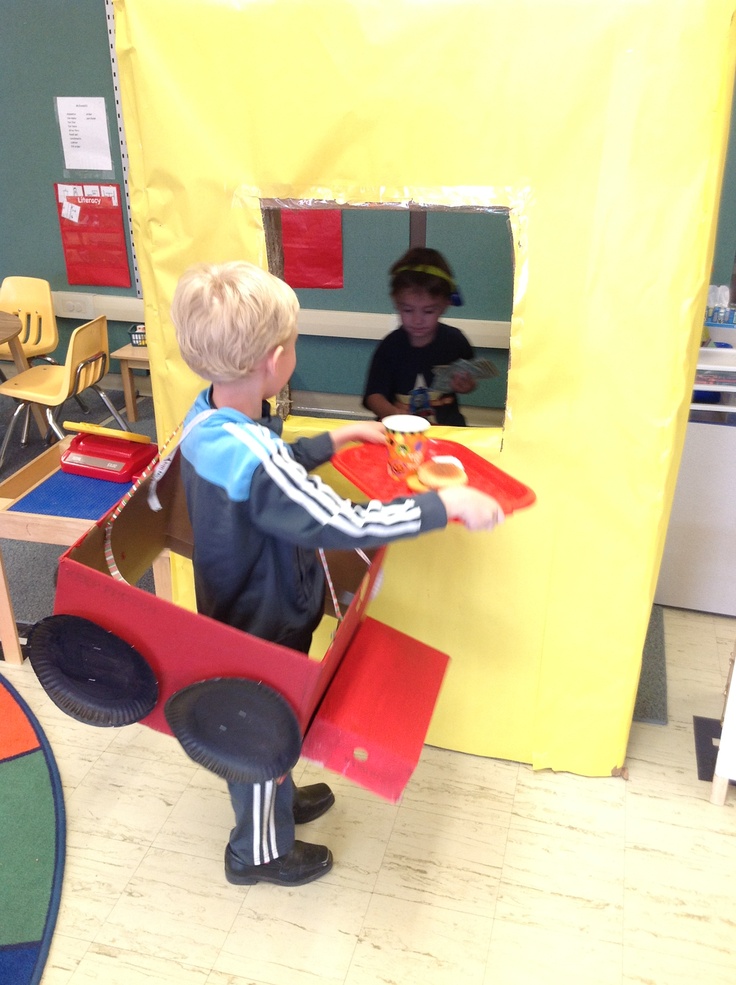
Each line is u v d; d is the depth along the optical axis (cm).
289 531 113
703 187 133
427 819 179
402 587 179
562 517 162
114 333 439
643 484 155
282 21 138
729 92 130
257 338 116
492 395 381
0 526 204
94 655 124
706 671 227
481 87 135
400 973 147
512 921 157
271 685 116
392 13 133
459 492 117
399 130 141
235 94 146
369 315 383
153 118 151
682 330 142
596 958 150
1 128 399
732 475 233
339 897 161
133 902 159
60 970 146
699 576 249
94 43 370
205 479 119
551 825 178
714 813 181
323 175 148
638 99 129
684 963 149
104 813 179
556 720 185
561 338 148
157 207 158
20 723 200
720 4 122
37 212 416
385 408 215
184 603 203
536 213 140
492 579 173
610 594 167
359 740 124
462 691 188
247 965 148
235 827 160
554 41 129
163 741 199
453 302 249
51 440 381
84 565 121
